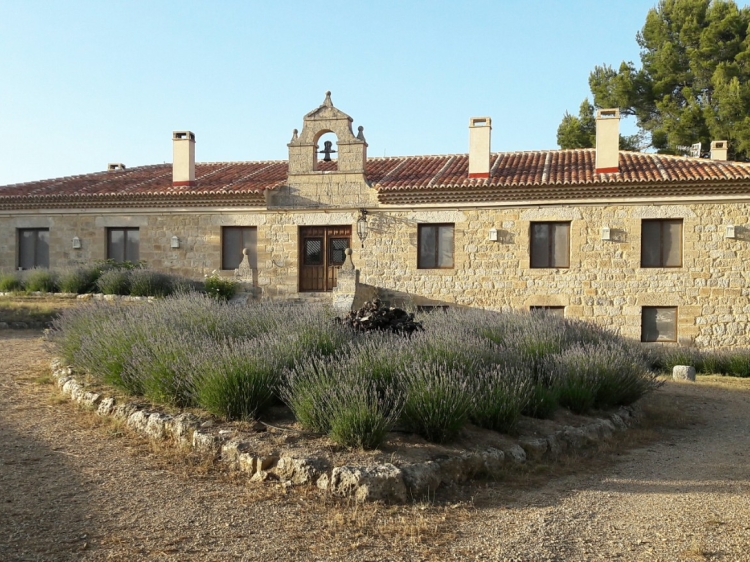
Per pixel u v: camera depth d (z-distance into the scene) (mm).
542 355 12344
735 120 32094
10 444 8039
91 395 9750
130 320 11672
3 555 5234
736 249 21297
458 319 14273
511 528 6445
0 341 15516
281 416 8719
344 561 5543
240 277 22594
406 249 23438
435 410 8164
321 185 24156
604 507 7176
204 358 9234
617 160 22859
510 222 22766
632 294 21969
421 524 6383
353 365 9039
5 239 25797
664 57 35594
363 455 7496
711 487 8000
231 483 7180
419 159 27688
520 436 9141
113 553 5422
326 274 24250
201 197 24469
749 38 33500
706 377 18000
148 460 7750
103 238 25219
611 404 11812
